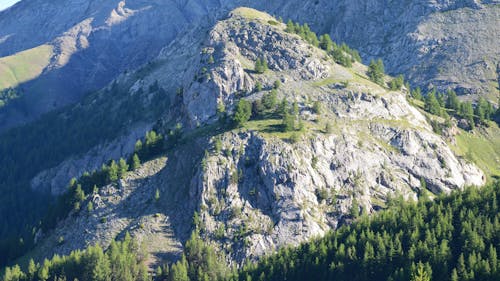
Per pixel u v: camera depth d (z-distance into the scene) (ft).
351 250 583.58
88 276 609.01
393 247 576.61
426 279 508.94
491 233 574.15
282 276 585.22
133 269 612.29
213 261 615.57
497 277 517.55
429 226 602.03
